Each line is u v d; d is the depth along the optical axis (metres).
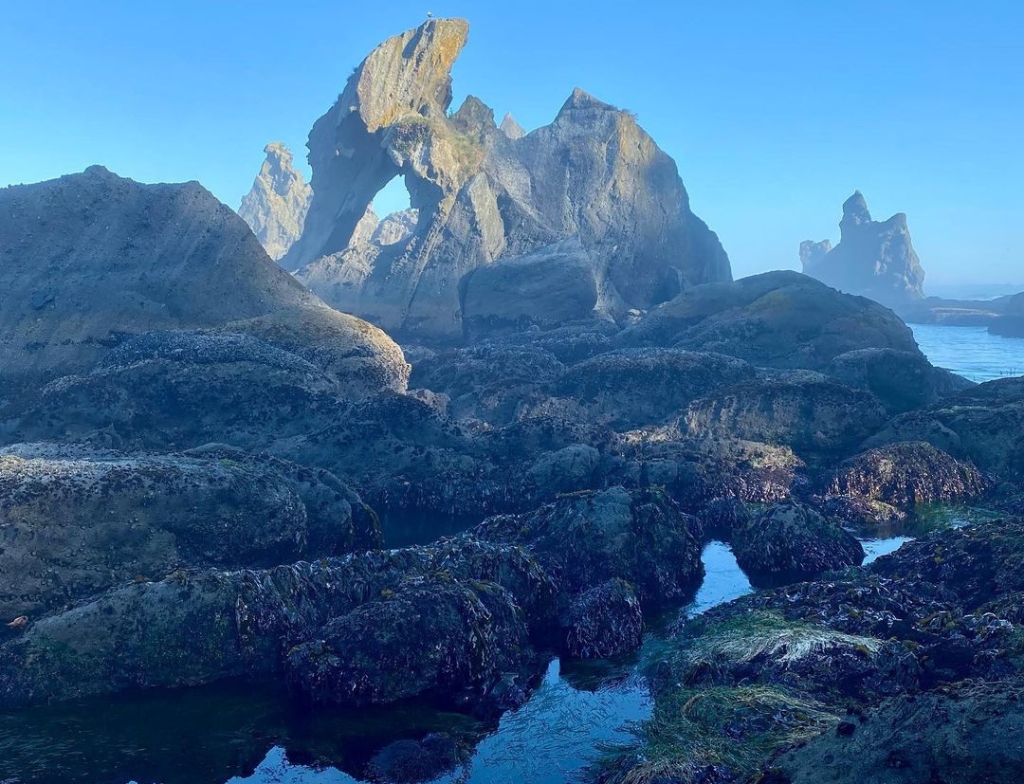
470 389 55.09
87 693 19.30
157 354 42.28
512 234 95.44
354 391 47.31
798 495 35.97
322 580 22.27
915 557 24.52
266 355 42.59
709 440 39.03
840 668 17.78
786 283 78.19
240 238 55.16
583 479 34.75
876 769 12.58
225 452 30.16
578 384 50.75
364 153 100.94
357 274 90.88
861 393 42.72
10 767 16.38
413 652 19.12
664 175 108.81
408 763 16.48
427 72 98.62
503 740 17.56
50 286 48.66
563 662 21.34
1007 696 12.80
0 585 22.33
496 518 28.78
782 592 22.73
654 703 18.91
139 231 53.34
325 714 18.45
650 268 103.44
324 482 29.03
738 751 15.32
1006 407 40.28
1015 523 24.70
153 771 16.36
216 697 19.36
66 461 25.44
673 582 25.91
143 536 24.14
